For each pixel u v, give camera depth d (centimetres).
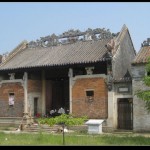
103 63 3522
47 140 2367
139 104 3186
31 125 3641
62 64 3638
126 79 3328
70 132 3253
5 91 4178
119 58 3622
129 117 3316
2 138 2514
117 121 3378
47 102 4206
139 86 3198
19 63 4100
